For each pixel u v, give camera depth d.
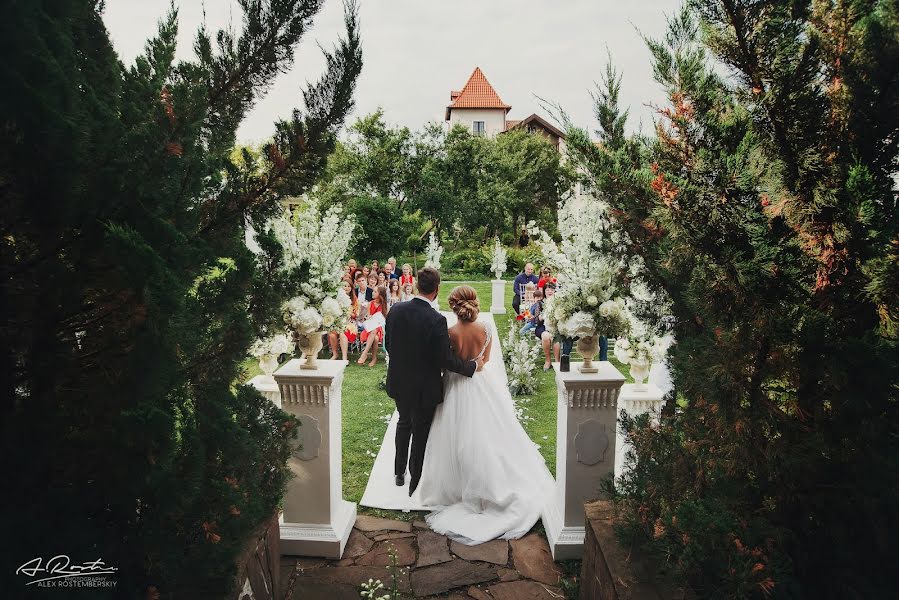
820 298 1.49
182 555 1.52
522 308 10.38
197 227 1.78
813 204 1.45
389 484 4.43
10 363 1.39
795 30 1.46
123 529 1.49
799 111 1.48
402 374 3.96
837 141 1.47
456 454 3.94
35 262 1.37
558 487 3.59
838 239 1.41
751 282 1.42
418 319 3.87
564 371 3.42
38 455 1.34
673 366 2.07
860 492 1.38
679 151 1.66
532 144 31.88
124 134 1.50
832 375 1.37
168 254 1.48
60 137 1.23
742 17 1.47
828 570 1.46
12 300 1.35
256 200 2.24
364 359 8.76
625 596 1.88
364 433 5.70
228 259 2.36
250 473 1.97
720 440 1.69
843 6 1.38
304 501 3.46
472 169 28.36
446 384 4.09
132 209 1.43
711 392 1.60
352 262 10.27
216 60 2.24
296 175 2.26
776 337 1.45
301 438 3.38
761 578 1.35
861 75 1.37
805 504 1.50
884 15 1.32
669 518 1.70
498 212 28.08
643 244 2.22
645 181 1.97
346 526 3.64
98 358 1.40
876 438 1.38
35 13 1.26
